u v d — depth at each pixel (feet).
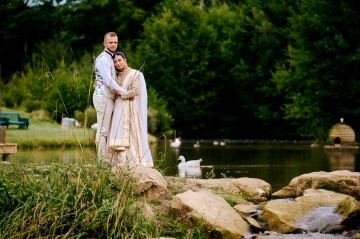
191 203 25.09
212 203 26.05
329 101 107.45
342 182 33.17
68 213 21.11
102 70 29.63
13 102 138.00
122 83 30.07
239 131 167.43
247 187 32.71
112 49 30.17
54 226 20.29
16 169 24.34
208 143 115.14
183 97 161.89
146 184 26.27
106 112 29.68
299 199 29.32
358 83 103.14
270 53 154.20
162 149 85.71
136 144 29.96
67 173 23.35
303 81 117.91
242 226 25.22
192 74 162.61
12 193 22.09
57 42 165.89
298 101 114.21
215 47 166.81
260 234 25.29
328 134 105.50
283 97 151.12
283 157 68.13
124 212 21.62
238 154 74.69
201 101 162.91
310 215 26.68
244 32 161.17
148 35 171.83
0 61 182.50
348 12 104.22
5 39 182.39
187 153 75.97
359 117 107.96
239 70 159.74
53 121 120.06
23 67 169.37
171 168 50.98
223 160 63.00
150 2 198.08
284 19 156.56
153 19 174.19
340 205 26.66
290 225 25.72
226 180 33.40
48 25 187.52
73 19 191.31
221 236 23.91
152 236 22.17
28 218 20.65
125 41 186.80
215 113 166.71
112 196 23.18
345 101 106.11
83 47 191.01
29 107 131.44
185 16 170.19
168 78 162.50
